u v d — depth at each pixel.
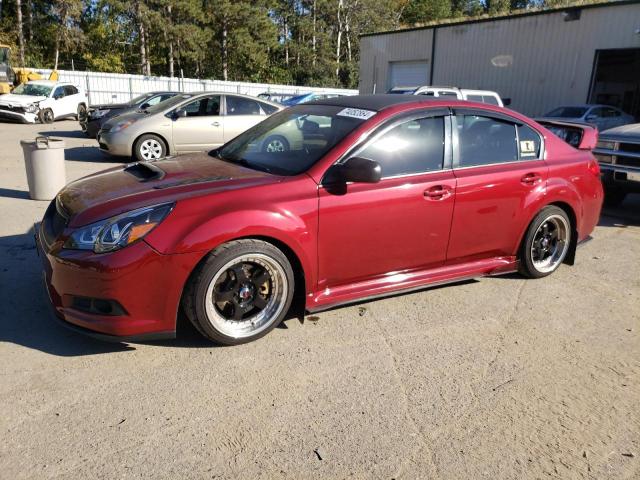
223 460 2.48
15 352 3.33
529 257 4.73
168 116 10.78
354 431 2.72
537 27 19.95
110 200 3.32
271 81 54.31
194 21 44.44
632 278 5.16
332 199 3.59
